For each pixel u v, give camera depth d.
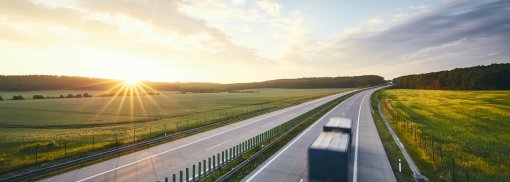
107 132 34.44
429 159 20.47
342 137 16.03
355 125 37.47
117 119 49.66
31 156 21.50
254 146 24.20
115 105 80.25
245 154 22.34
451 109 56.34
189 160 20.52
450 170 18.34
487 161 20.78
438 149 23.72
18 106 76.12
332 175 12.99
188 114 57.16
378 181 16.09
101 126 41.53
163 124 42.09
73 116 54.28
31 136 31.78
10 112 61.22
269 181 15.99
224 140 28.12
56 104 83.81
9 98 115.56
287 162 19.80
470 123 38.88
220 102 91.25
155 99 108.88
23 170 18.11
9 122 45.78
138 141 27.59
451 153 22.70
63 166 17.19
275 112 58.19
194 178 15.30
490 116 45.47
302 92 170.00
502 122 39.44
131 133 33.09
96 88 194.12
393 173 17.48
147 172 17.61
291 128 33.75
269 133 28.41
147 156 21.53
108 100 102.50
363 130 33.41
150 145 25.56
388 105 63.56
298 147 24.58
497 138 28.78
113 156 21.33
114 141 27.44
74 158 21.03
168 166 18.94
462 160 20.89
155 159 20.67
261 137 26.14
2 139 29.83
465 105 62.97
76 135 32.12
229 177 16.62
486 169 18.83
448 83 147.88
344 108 62.28
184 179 16.34
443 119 42.94
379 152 22.62
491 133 31.55
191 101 96.56
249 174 17.22
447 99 81.31
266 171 17.78
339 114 50.88
